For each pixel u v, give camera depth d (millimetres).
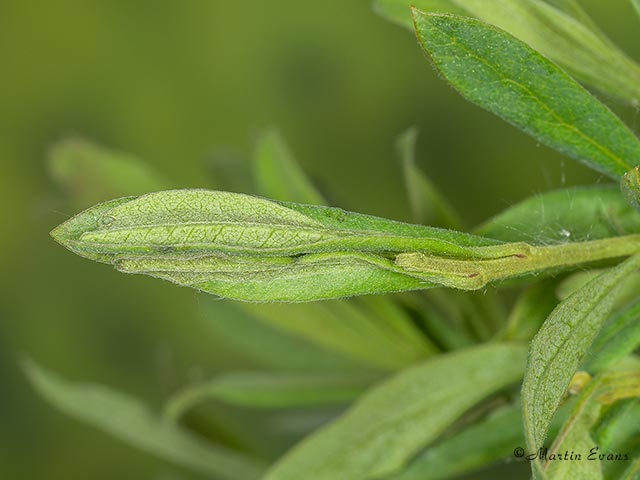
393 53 369
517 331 167
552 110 152
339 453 167
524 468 209
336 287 138
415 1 165
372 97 368
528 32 163
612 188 160
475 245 142
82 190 220
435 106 359
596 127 152
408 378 168
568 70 163
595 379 148
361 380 188
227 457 208
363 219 139
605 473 154
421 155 355
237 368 363
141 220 134
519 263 141
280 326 185
